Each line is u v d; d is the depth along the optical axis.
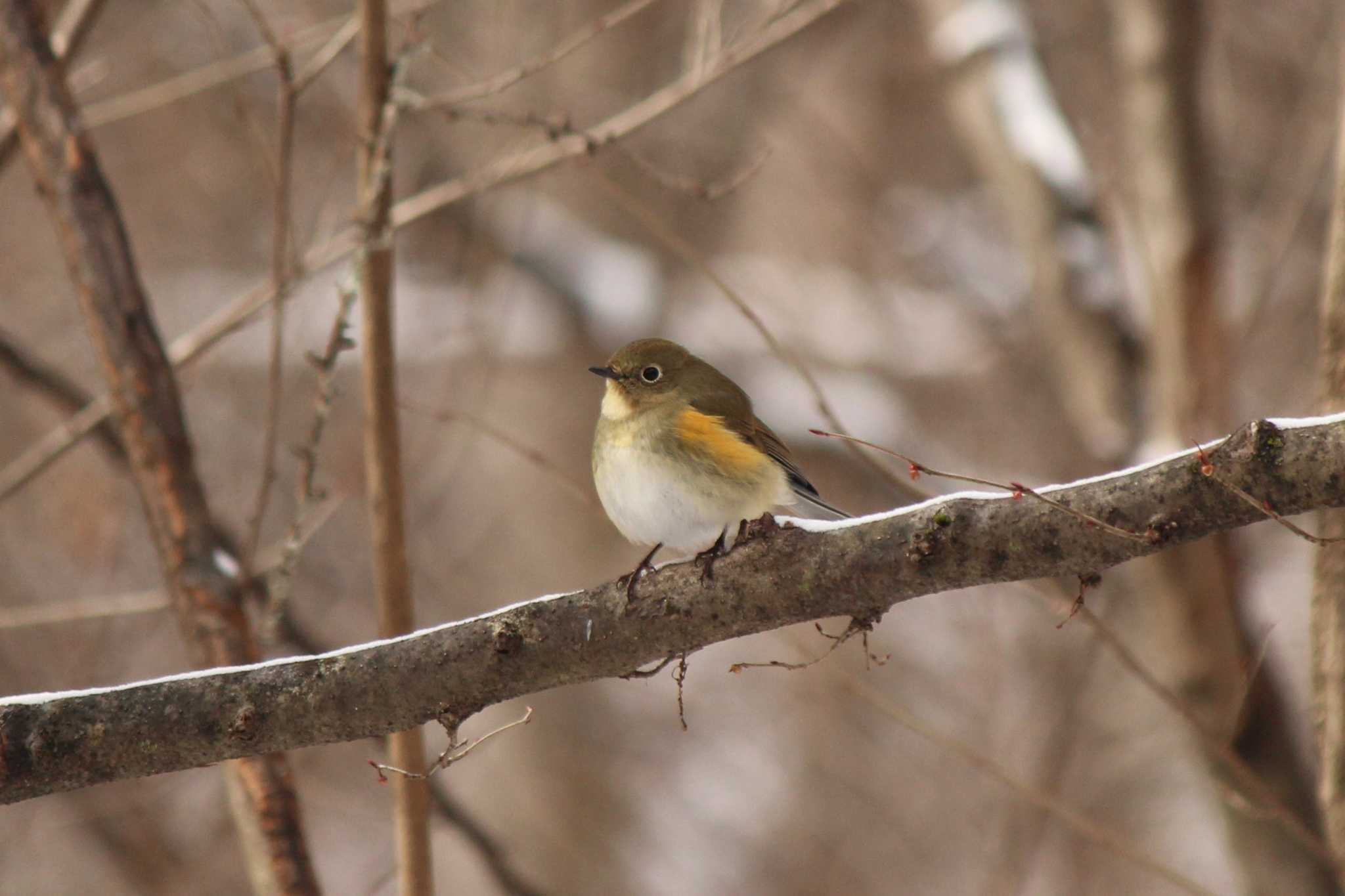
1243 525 3.89
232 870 13.48
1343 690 6.62
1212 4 11.02
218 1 15.95
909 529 4.25
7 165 8.35
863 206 20.17
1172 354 9.28
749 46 8.48
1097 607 13.94
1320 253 16.02
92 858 13.78
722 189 7.29
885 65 20.66
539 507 14.95
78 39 8.34
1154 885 15.05
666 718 16.80
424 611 16.30
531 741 14.94
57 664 14.03
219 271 18.11
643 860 15.20
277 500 15.65
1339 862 6.57
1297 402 16.61
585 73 14.63
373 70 6.72
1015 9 11.60
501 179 8.41
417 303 15.55
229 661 6.24
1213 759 8.31
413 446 15.17
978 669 14.88
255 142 9.79
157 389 6.64
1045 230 10.21
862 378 17.73
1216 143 10.37
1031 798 7.20
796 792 16.67
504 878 9.06
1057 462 17.36
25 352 8.98
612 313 15.07
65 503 14.16
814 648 16.44
